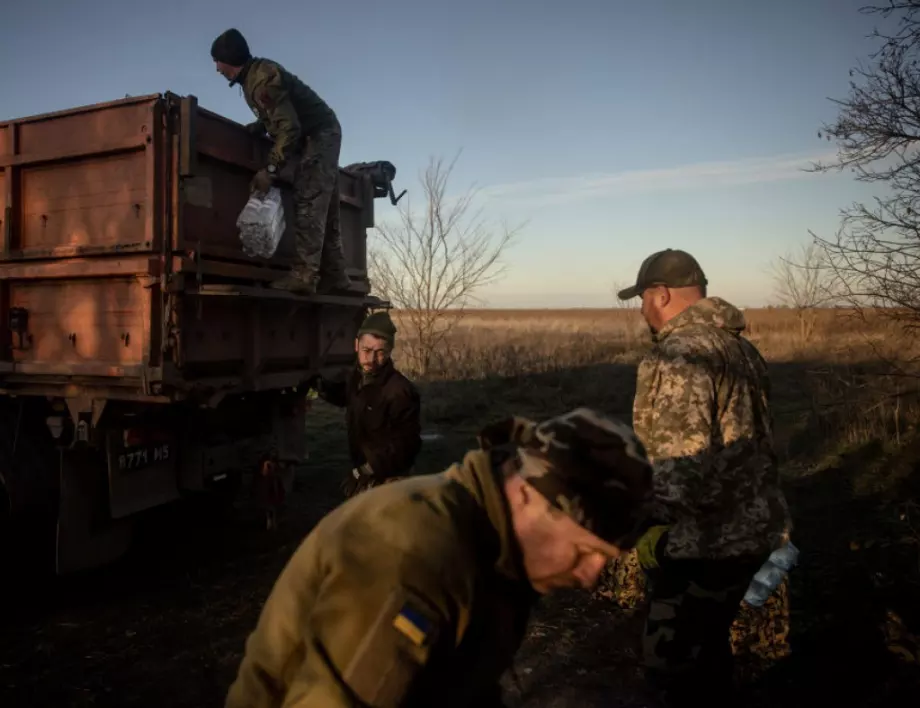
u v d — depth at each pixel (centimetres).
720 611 246
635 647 358
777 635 334
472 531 118
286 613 119
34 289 409
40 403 427
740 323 254
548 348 1633
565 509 113
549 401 1065
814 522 521
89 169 397
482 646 117
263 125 450
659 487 237
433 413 986
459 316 1410
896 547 448
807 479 631
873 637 346
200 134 396
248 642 127
